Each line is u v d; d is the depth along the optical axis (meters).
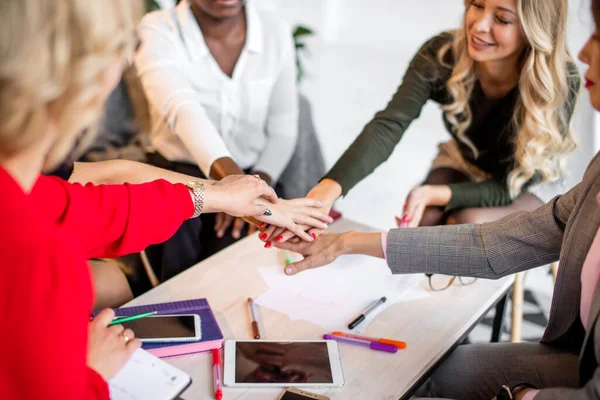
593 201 1.02
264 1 4.15
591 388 0.83
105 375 0.87
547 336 1.16
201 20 1.81
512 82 1.63
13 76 0.60
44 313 0.66
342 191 1.59
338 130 3.58
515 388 0.98
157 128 1.92
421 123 3.76
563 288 1.08
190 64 1.84
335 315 1.14
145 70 1.79
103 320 0.93
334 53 4.73
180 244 1.78
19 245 0.65
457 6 4.75
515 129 1.67
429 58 1.75
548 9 1.44
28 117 0.63
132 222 1.03
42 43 0.61
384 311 1.16
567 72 1.58
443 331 1.12
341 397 0.95
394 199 2.96
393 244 1.23
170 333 1.03
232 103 1.91
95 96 0.69
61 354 0.67
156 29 1.82
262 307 1.16
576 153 1.81
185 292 1.19
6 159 0.67
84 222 0.98
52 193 0.96
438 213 1.78
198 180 1.27
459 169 1.90
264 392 0.95
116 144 2.05
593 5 0.90
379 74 4.40
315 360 1.01
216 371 0.98
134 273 1.73
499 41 1.51
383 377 0.99
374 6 5.20
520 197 1.79
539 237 1.15
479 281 1.27
